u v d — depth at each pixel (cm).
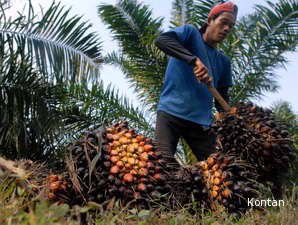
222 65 384
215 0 752
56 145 608
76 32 598
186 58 339
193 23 768
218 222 217
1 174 222
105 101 750
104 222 181
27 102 600
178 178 261
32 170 252
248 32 795
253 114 294
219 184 259
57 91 617
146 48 810
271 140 284
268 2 772
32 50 580
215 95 331
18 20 574
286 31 776
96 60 606
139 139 253
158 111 359
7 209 161
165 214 208
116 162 242
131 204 237
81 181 241
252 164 288
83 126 725
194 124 354
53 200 242
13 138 584
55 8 588
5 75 586
